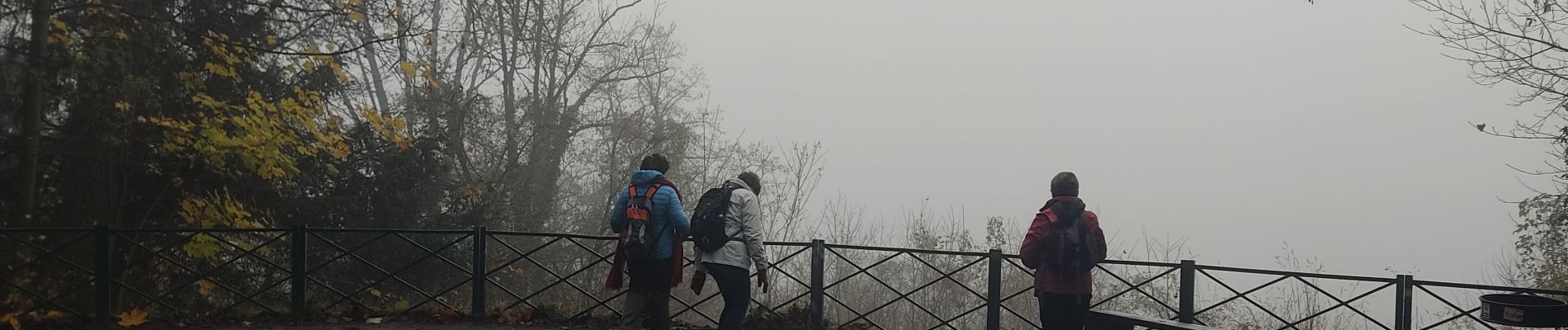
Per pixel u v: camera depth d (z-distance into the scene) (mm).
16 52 8938
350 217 12250
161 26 8984
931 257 13875
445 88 17500
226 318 7668
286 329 7359
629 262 6172
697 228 6062
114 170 9734
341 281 12109
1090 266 6203
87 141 9328
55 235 9289
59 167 9641
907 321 13688
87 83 8508
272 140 9906
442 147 14055
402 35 9828
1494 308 6492
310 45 10828
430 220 13719
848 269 13445
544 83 21703
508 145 20125
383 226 12602
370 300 12047
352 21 10297
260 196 11180
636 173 6312
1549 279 13562
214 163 9953
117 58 8648
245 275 10570
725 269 5984
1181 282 7480
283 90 11227
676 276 6266
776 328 7613
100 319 7301
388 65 10672
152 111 9492
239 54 10141
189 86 9562
